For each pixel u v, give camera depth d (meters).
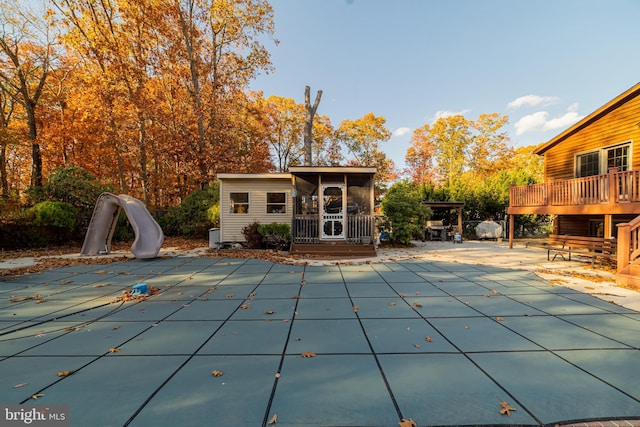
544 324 4.15
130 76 18.34
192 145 20.23
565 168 13.11
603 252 8.29
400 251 12.46
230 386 2.66
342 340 3.65
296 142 37.19
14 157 21.33
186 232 17.06
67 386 2.65
